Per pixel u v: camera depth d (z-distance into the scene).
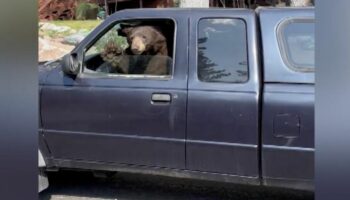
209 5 12.66
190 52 4.02
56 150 4.31
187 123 3.94
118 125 4.11
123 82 4.12
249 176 3.85
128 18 4.27
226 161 3.88
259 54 3.89
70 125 4.24
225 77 3.93
